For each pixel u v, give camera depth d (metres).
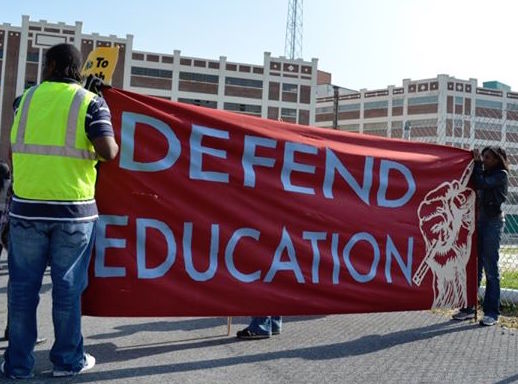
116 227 3.96
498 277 5.81
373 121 85.00
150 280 4.04
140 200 4.04
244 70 74.81
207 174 4.32
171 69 70.94
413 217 5.36
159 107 4.19
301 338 5.01
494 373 4.09
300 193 4.73
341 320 5.88
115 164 3.98
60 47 3.60
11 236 3.44
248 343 4.76
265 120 4.71
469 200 5.81
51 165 3.37
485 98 78.69
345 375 3.96
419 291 5.32
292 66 76.94
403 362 4.33
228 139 4.46
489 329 5.55
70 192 3.41
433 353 4.61
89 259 3.62
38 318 5.45
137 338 4.83
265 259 4.51
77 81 3.65
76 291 3.51
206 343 4.73
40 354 4.16
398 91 82.12
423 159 5.51
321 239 4.81
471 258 5.80
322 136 5.02
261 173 4.59
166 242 4.11
